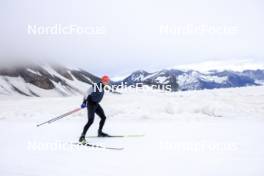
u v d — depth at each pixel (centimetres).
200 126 973
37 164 538
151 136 806
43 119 1393
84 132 746
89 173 473
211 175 450
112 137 818
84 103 788
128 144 706
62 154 616
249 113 1268
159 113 1348
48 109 1842
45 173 480
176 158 558
